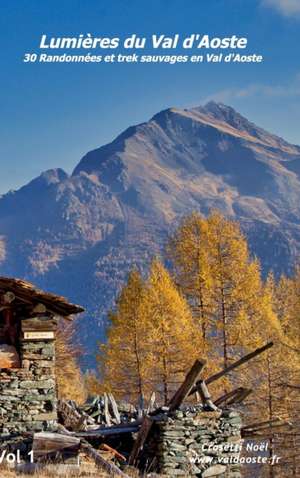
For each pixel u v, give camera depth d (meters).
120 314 45.34
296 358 47.19
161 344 44.59
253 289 47.53
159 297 44.69
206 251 48.03
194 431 27.20
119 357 44.94
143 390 44.88
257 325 46.44
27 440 26.23
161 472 26.72
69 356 54.28
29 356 27.08
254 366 44.78
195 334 45.72
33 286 27.17
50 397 26.98
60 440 24.72
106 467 24.16
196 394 36.69
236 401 30.41
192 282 47.97
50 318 27.34
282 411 42.47
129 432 28.42
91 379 46.78
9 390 26.77
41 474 22.97
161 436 26.98
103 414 32.44
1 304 27.31
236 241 48.06
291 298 60.12
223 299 47.41
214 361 45.38
